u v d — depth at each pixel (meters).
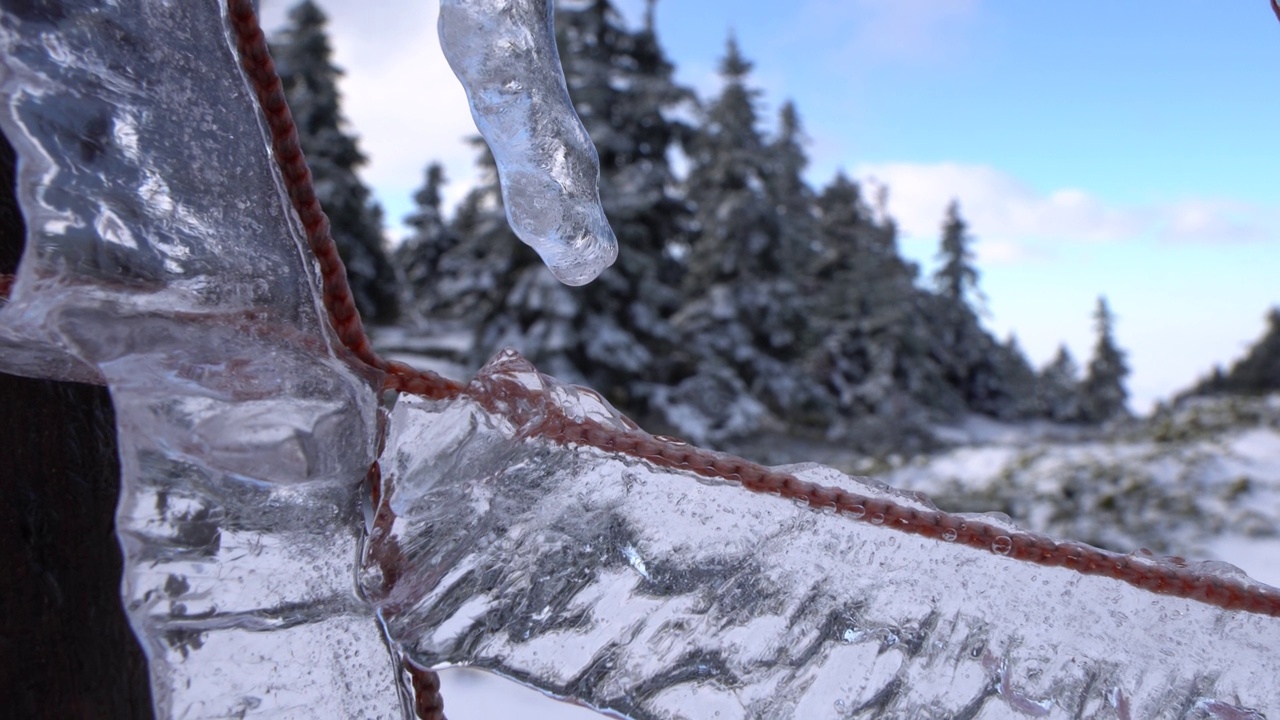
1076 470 2.55
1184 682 0.27
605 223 0.22
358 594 0.23
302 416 0.21
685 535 0.25
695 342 4.33
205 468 0.21
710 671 0.24
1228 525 2.09
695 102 4.34
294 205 0.23
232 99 0.22
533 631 0.24
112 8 0.20
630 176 4.04
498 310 3.87
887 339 6.66
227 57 0.22
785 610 0.25
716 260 5.09
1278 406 3.05
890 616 0.26
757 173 5.35
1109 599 0.27
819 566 0.25
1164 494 2.30
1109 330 9.07
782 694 0.25
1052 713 0.26
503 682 0.86
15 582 0.24
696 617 0.25
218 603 0.22
